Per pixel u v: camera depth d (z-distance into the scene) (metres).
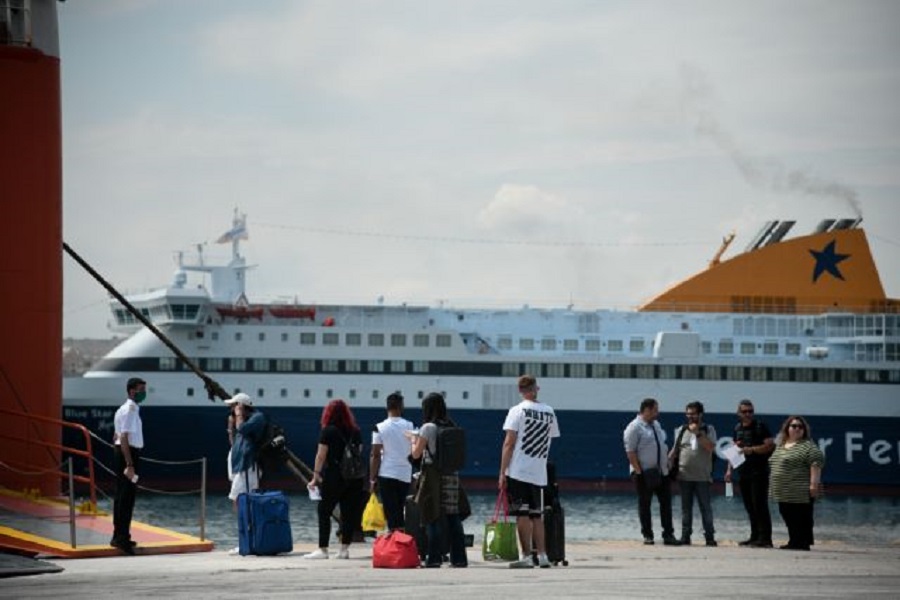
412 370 113.12
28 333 48.84
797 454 39.78
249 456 35.94
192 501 95.62
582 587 25.36
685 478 42.94
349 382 112.31
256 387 111.88
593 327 120.12
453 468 30.92
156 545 35.97
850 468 120.00
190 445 111.12
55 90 50.34
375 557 30.83
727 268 126.00
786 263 126.19
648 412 42.97
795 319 123.06
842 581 27.09
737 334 121.94
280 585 26.06
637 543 44.12
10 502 44.00
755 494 42.19
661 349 117.81
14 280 48.84
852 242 127.00
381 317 116.81
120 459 35.06
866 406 120.12
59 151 50.53
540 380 115.62
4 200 49.03
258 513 34.94
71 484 35.03
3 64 49.34
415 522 32.16
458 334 114.19
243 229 123.69
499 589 24.97
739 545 42.69
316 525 72.44
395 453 32.84
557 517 32.09
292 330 112.44
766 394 119.12
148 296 112.25
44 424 48.94
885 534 71.56
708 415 118.00
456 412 113.62
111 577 28.47
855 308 125.81
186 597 24.00
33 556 34.25
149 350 111.56
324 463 33.62
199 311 110.88
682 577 27.86
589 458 116.00
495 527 32.38
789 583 26.48
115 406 110.50
